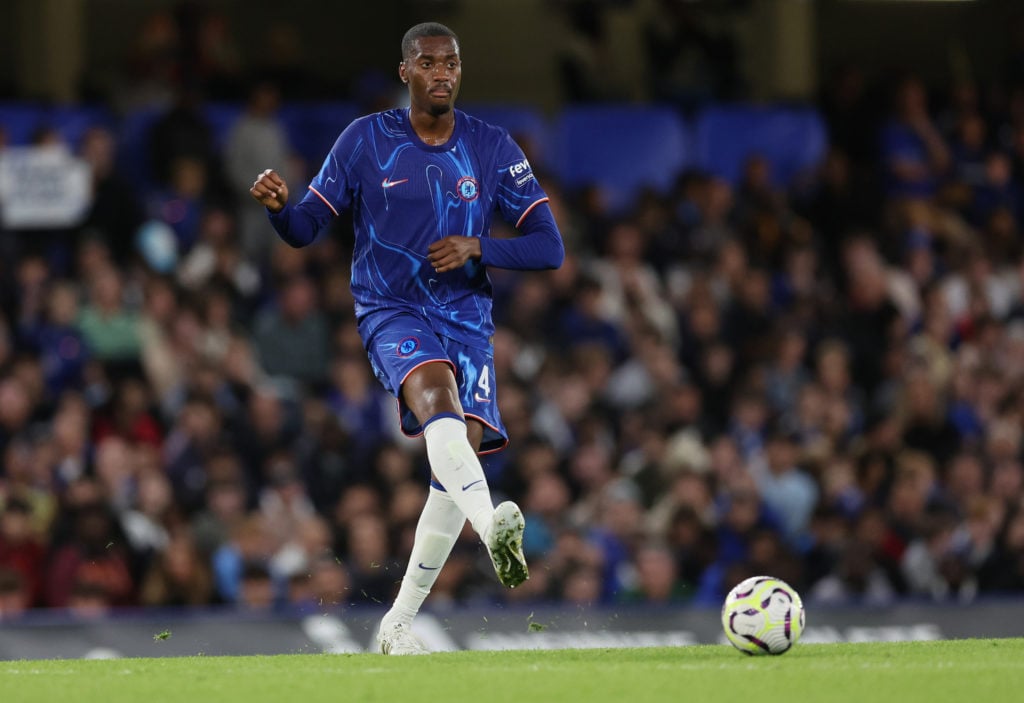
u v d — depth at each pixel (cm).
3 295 4925
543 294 5303
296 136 5928
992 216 6212
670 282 5653
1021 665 2077
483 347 2366
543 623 3553
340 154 2325
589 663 2183
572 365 5050
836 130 6594
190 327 4938
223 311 5012
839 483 4812
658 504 4688
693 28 6700
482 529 2116
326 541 4306
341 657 2386
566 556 4259
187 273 5206
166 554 4031
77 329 4825
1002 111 6756
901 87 6588
